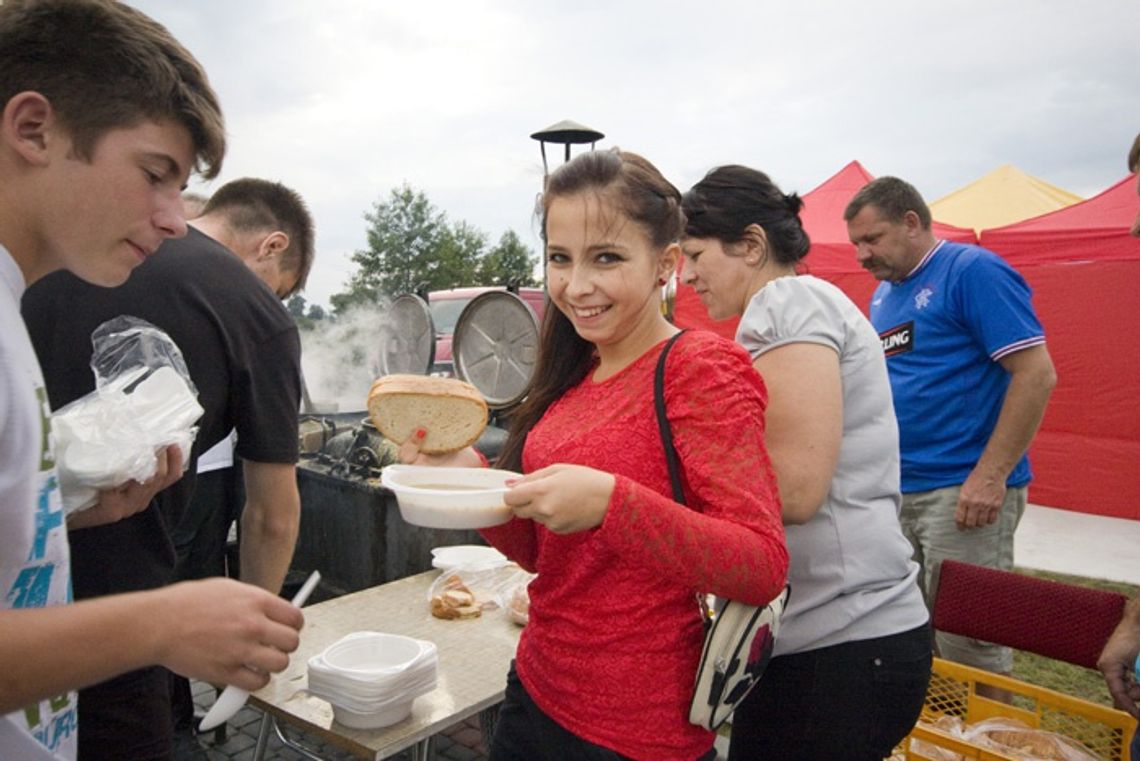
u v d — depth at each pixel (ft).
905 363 9.82
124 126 2.94
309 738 9.99
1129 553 18.34
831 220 23.41
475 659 6.93
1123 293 20.52
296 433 5.62
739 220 5.42
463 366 12.29
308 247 7.47
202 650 2.49
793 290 4.92
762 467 3.46
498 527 4.38
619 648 3.70
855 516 4.95
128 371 4.07
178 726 9.98
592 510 3.17
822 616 4.87
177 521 4.98
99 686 4.56
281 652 2.64
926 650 5.13
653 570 3.28
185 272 4.78
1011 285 8.88
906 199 9.55
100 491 3.46
